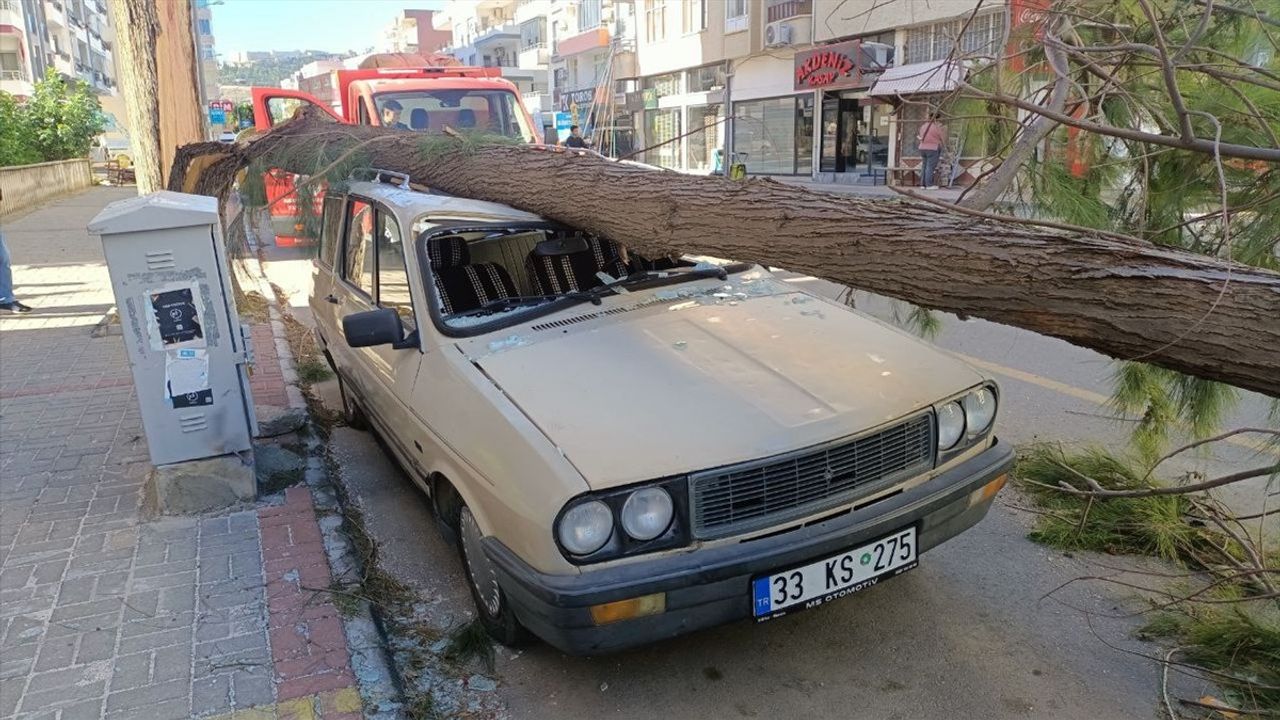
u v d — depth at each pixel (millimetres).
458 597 3721
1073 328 2348
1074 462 4461
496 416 2955
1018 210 3938
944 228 2689
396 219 4043
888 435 2939
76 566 3854
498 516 2818
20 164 25156
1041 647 3230
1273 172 3365
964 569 3799
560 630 2625
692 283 4137
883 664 3160
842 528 2773
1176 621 3285
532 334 3541
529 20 60344
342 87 11219
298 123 6777
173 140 9000
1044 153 3926
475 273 3959
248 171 6816
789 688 3045
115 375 6949
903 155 22531
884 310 7938
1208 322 2082
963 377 3242
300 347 7918
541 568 2637
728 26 29672
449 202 4141
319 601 3531
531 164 4348
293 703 2902
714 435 2764
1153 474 4508
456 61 12523
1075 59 3816
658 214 3578
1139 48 3166
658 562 2619
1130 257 2295
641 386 3059
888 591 3641
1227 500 4340
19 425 5730
